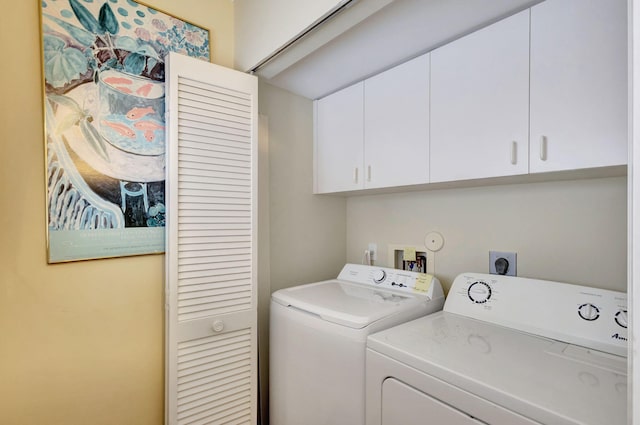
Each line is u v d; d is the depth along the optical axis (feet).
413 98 5.07
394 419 3.47
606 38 3.25
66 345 4.11
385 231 6.85
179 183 4.61
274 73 5.49
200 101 4.82
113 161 4.42
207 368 4.86
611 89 3.23
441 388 3.04
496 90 4.09
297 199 6.78
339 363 4.11
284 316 5.06
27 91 3.84
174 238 4.55
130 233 4.55
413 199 6.34
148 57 4.73
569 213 4.45
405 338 3.79
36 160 3.90
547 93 3.65
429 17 4.11
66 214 4.08
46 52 3.93
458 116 4.48
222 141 5.03
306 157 6.97
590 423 2.24
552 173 3.80
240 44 5.53
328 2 3.83
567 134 3.51
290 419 4.92
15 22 3.78
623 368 3.07
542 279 4.67
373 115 5.73
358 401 3.88
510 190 5.02
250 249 5.32
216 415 4.94
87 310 4.26
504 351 3.43
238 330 5.18
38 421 3.92
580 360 3.24
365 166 5.87
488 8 3.92
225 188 5.06
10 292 3.77
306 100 6.98
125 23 4.54
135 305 4.63
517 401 2.55
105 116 4.35
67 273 4.12
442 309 5.18
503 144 4.02
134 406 4.61
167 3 4.95
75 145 4.14
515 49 3.91
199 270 4.79
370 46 4.82
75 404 4.17
